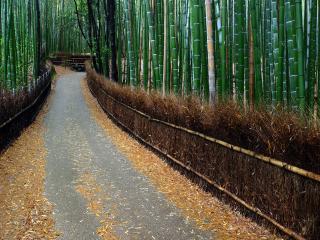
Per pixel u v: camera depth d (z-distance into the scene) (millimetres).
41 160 7672
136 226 4578
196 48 6863
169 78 9094
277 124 4035
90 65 27219
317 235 3508
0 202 5176
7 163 7145
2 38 13984
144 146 8953
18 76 15492
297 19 5367
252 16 6531
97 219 4777
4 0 13148
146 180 6414
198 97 6512
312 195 3559
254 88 6613
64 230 4445
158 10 9609
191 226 4559
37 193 5656
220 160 5270
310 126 3621
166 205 5246
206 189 5691
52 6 36875
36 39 21234
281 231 4004
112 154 8328
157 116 7996
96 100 18266
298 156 3727
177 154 6844
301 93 5340
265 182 4277
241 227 4438
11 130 9102
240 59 6723
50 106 16594
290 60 5457
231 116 4910
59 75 30531
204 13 7270
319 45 5652
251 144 4535
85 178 6520
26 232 4332
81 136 10391
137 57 12609
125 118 11000
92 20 21453
